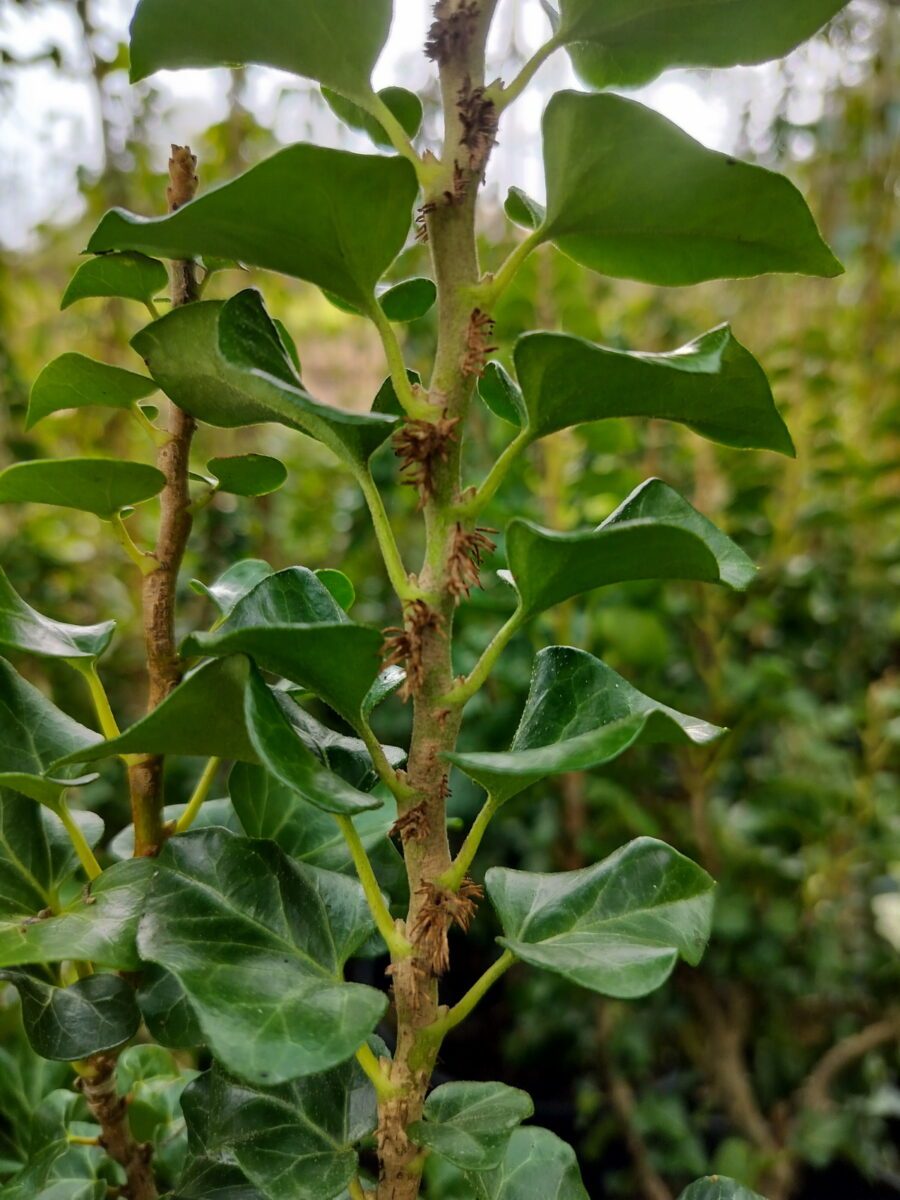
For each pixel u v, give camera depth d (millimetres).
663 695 460
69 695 570
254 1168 141
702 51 153
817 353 567
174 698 124
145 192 540
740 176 129
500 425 478
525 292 454
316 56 140
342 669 128
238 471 176
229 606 190
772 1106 482
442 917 140
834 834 507
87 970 175
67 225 624
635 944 140
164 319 149
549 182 135
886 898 575
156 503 600
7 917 158
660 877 160
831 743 581
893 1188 459
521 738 156
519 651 483
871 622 588
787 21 146
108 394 169
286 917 147
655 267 161
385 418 121
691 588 491
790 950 487
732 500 526
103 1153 210
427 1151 146
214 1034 112
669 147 124
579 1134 499
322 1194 136
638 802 476
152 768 174
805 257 149
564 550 124
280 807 194
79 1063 174
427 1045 141
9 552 588
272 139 545
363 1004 123
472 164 136
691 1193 181
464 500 139
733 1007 474
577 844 456
